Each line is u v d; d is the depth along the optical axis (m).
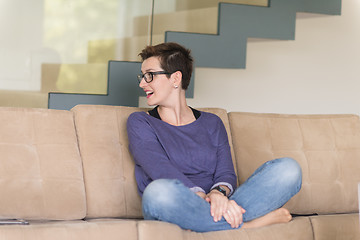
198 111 2.72
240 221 2.24
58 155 2.44
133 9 4.18
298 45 5.30
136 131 2.50
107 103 4.05
